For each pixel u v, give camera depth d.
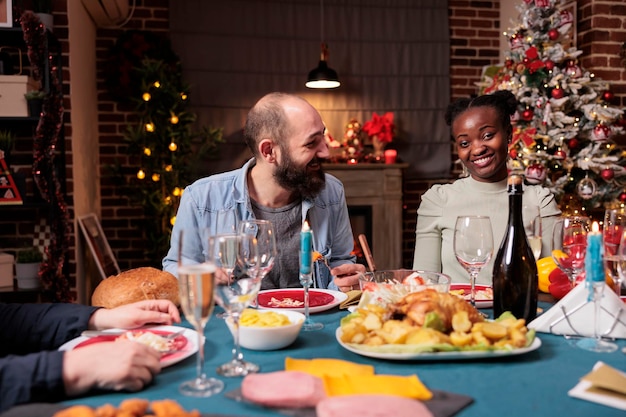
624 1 4.25
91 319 1.21
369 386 0.84
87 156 4.14
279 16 4.94
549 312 1.18
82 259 3.81
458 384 0.89
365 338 1.06
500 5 5.33
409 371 0.95
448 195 2.12
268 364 1.00
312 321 1.32
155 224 4.48
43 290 3.19
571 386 0.88
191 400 0.84
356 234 4.93
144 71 4.32
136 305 1.26
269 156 1.81
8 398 0.84
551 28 3.83
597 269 1.08
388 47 5.14
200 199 1.89
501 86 3.96
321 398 0.81
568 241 1.35
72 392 0.86
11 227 3.44
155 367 0.91
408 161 5.24
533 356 1.03
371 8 5.10
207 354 1.07
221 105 4.87
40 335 1.18
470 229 1.27
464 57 5.34
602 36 4.25
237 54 4.88
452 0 5.29
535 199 2.05
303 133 1.76
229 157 4.90
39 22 3.01
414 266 2.13
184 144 4.41
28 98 3.07
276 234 1.91
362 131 5.14
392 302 1.20
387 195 4.92
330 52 5.05
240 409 0.81
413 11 5.16
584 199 3.95
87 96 4.20
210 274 0.88
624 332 1.13
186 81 4.72
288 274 1.91
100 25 4.62
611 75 4.27
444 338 1.00
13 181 3.13
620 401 0.81
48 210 3.36
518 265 1.24
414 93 5.21
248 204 1.87
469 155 2.05
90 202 4.23
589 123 3.85
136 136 4.31
